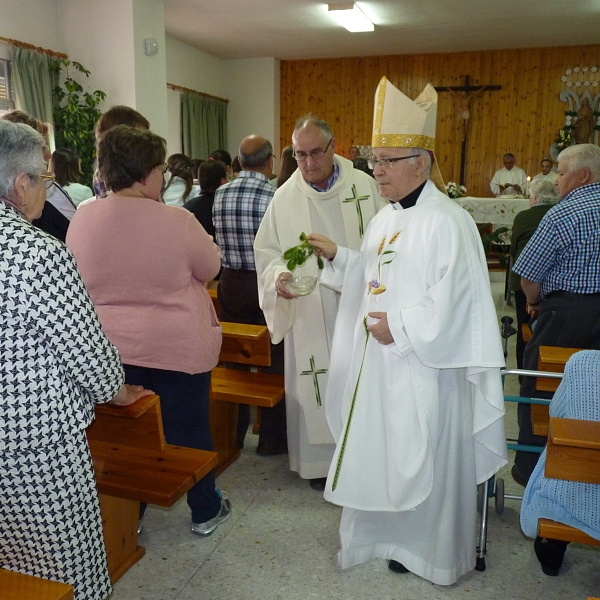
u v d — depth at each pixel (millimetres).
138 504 2037
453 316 1688
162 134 6656
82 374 1223
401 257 1812
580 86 9359
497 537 2211
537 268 2361
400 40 8891
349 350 2062
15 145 1196
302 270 2418
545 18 7590
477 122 9883
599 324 2289
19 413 1162
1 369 1134
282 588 1921
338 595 1890
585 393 1629
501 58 9609
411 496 1796
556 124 9570
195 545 2143
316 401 2463
